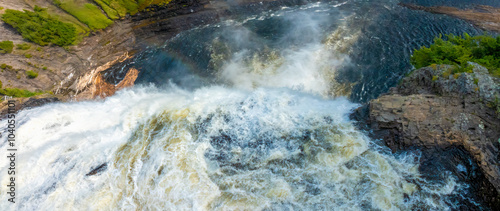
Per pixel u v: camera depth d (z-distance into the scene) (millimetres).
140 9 49500
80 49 43688
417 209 15734
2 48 37781
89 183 19938
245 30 46250
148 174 20062
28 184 20188
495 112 18016
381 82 32188
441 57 25703
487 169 15727
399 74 32812
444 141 17750
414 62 29234
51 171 21000
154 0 50156
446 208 15578
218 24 49188
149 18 49812
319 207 16797
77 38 44438
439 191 16234
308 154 19859
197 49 43000
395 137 19312
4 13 42094
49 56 40844
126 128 24562
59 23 44156
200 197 18188
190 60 41250
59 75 39844
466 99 18938
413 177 17172
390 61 34906
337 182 17797
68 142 23438
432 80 21266
